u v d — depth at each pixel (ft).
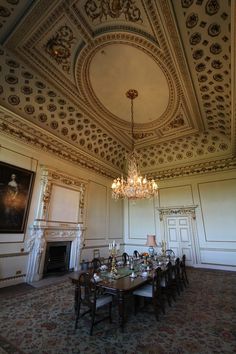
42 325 8.45
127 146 26.18
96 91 16.15
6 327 8.25
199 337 7.57
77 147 21.84
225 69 11.76
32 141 17.61
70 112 18.86
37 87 15.60
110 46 12.30
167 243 24.56
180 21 9.99
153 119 19.94
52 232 17.80
